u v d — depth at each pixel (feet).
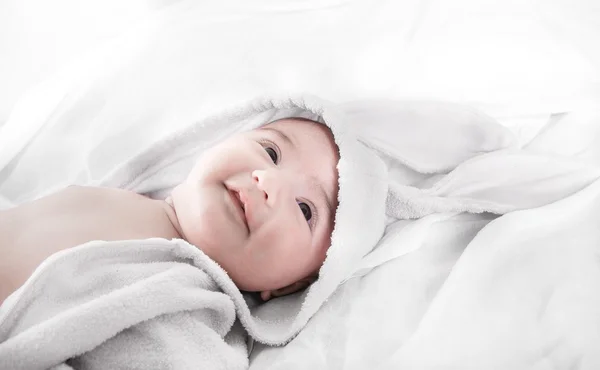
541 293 3.44
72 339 2.74
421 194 4.08
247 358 3.41
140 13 4.90
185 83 4.60
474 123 4.30
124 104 4.53
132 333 2.99
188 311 3.21
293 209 3.61
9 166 4.39
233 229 3.58
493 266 3.55
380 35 4.68
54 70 4.78
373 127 4.37
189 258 3.49
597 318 3.28
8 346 2.66
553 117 4.64
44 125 4.42
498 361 3.12
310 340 3.42
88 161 4.43
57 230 3.47
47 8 4.71
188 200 3.75
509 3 4.62
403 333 3.35
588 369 3.07
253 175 3.61
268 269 3.62
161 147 4.36
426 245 3.88
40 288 2.91
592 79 4.54
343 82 4.65
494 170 4.15
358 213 3.73
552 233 3.77
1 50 4.71
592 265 3.57
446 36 4.65
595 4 4.55
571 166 4.11
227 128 4.45
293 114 4.45
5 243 3.36
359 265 3.76
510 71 4.60
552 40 4.56
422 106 4.35
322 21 4.74
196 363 2.99
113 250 3.18
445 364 3.11
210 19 4.70
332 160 3.94
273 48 4.69
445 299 3.41
